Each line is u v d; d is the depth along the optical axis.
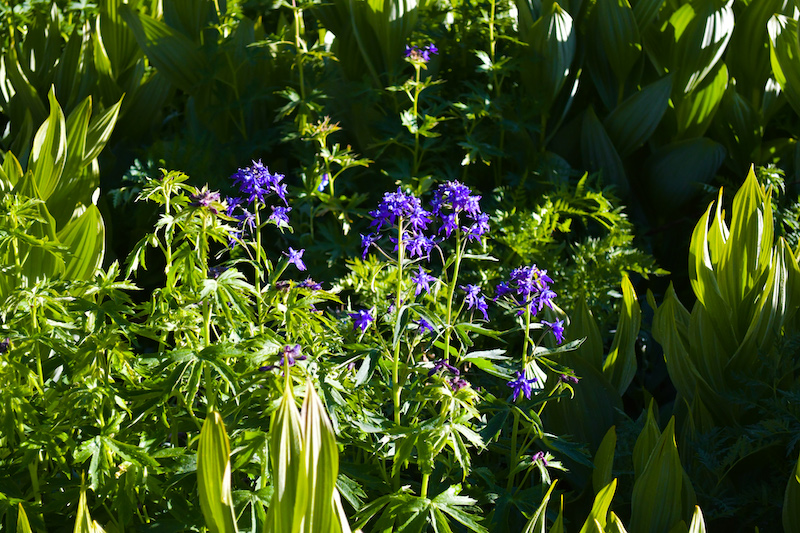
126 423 1.85
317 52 2.62
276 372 1.74
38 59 2.92
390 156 2.72
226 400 1.83
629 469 2.05
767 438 1.98
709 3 2.62
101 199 2.66
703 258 2.10
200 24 2.84
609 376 2.19
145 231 2.63
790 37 2.62
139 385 1.86
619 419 2.15
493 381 2.20
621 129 2.73
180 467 1.75
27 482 1.87
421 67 2.67
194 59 2.78
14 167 2.26
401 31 2.67
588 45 2.79
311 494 1.56
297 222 2.57
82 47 2.81
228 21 2.88
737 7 2.85
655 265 2.54
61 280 1.81
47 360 1.92
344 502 1.90
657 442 1.90
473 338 2.31
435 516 1.73
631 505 2.00
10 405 1.75
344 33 2.78
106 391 1.76
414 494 1.91
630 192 2.79
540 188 2.65
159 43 2.75
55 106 2.34
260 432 1.72
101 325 1.76
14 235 1.85
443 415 1.74
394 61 2.71
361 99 2.72
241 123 2.78
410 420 1.84
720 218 2.14
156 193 1.82
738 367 2.10
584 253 2.45
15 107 2.83
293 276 2.52
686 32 2.66
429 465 1.72
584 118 2.73
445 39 2.75
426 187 2.46
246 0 2.84
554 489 2.13
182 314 1.78
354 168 2.70
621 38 2.70
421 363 1.82
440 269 2.48
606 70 2.80
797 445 2.02
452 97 2.78
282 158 2.83
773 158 2.82
